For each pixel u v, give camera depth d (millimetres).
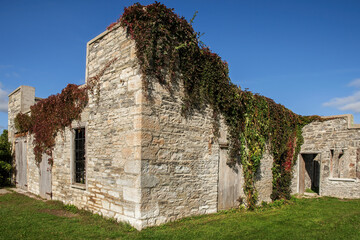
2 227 5535
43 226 5676
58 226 5691
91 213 6789
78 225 5773
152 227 5633
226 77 7953
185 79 6766
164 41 6242
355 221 6984
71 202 7738
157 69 6062
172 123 6367
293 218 7254
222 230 5738
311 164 15469
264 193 9633
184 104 6727
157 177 5887
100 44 7254
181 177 6484
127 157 5879
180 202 6410
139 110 5711
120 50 6484
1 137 12656
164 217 5973
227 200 7934
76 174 7895
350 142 11711
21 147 11438
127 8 6055
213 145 7527
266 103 9797
